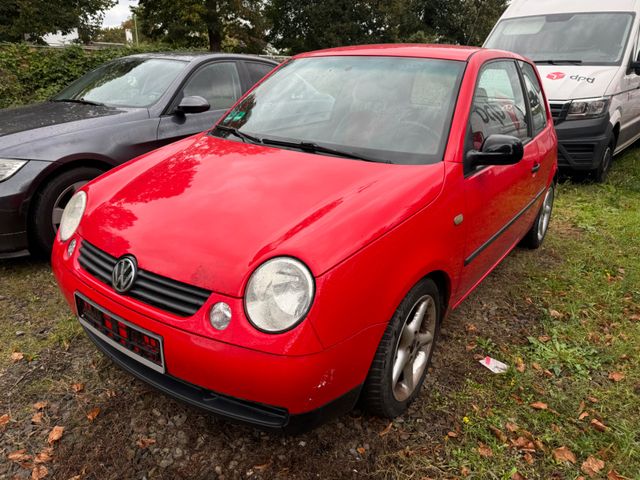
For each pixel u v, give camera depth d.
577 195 6.27
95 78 5.10
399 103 2.84
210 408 1.94
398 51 3.18
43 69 12.27
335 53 3.38
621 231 5.08
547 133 4.13
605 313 3.58
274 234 1.96
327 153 2.64
